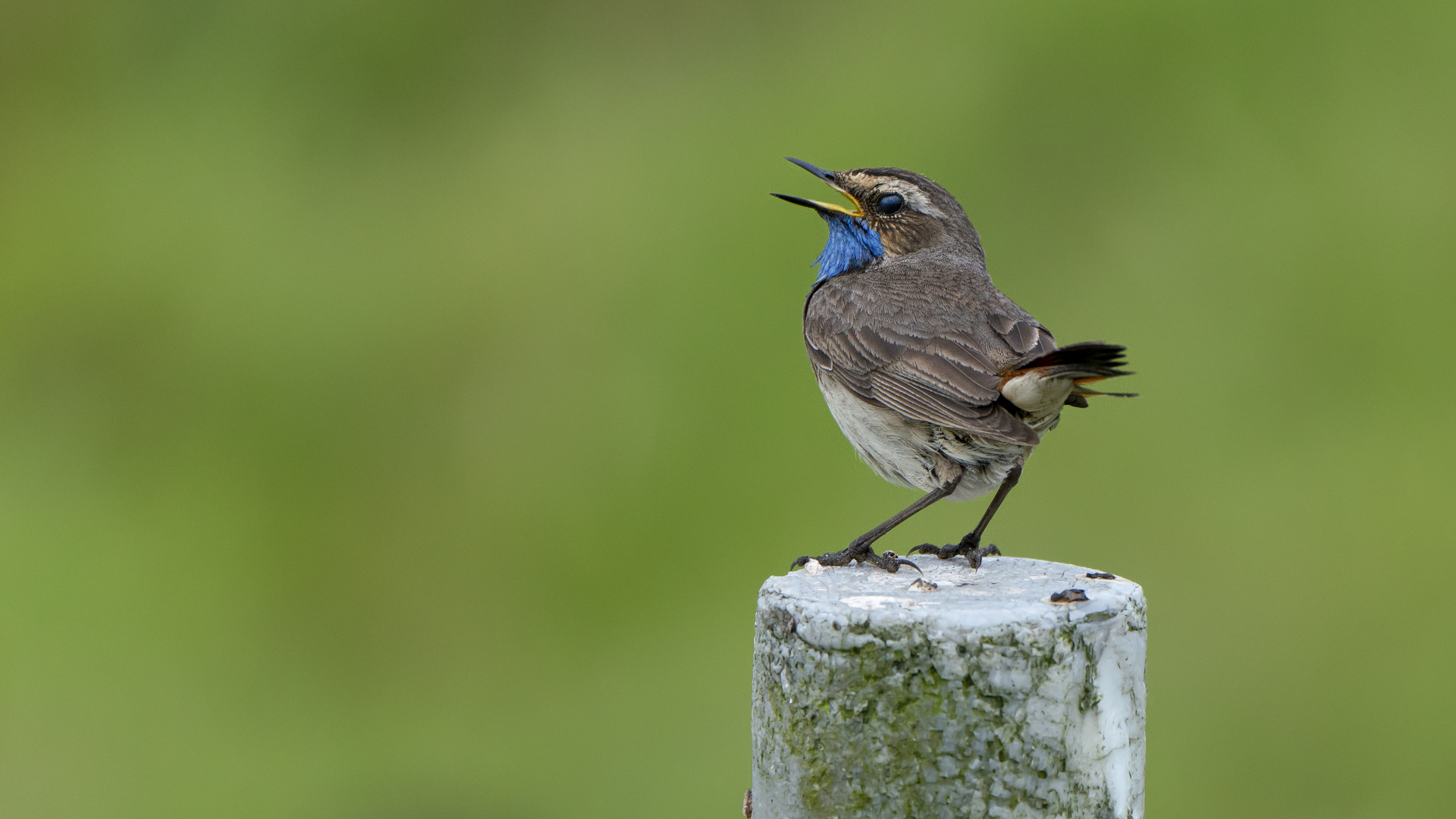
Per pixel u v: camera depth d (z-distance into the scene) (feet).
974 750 16.05
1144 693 17.12
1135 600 16.88
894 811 16.25
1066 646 16.05
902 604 16.56
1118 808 16.61
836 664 16.29
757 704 17.56
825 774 16.47
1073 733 16.19
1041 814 16.15
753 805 17.72
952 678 15.98
